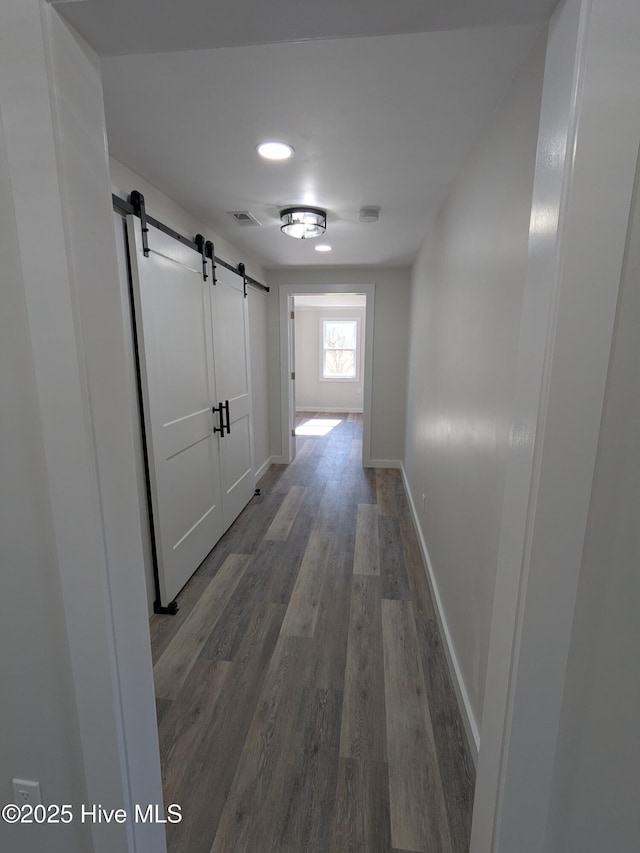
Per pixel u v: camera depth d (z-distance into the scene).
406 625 2.14
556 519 0.72
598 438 0.69
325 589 2.46
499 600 0.87
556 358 0.67
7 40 0.66
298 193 2.16
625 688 0.79
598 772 0.83
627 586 0.75
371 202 2.29
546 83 0.70
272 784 1.35
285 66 1.17
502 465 1.19
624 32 0.58
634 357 0.67
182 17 0.67
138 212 1.91
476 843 1.00
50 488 0.80
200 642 2.01
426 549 2.67
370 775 1.37
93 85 0.75
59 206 0.70
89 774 0.95
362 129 1.52
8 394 0.79
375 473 4.70
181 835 1.21
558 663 0.78
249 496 3.81
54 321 0.74
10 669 0.92
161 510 2.18
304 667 1.85
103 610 0.85
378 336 4.59
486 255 1.42
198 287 2.59
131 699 0.95
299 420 8.02
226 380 3.12
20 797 0.99
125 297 1.91
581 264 0.64
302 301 7.74
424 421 2.95
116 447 0.86
